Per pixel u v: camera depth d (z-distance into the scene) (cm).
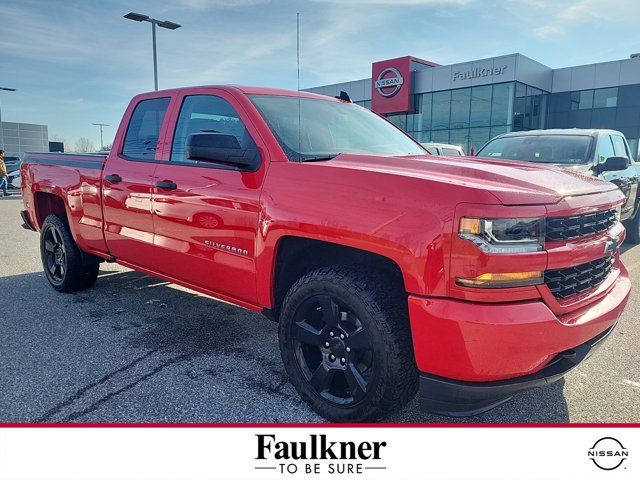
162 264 361
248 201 286
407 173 243
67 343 365
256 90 337
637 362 347
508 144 783
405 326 233
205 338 380
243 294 303
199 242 321
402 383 234
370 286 238
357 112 391
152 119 383
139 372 320
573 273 236
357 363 250
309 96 369
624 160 663
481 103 3153
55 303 460
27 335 380
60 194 455
